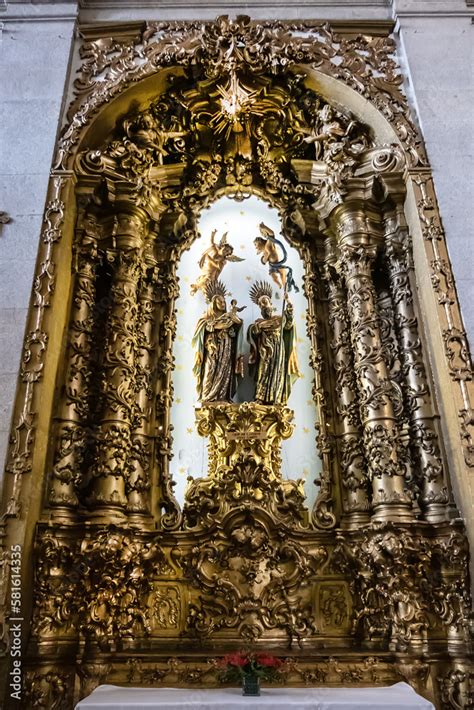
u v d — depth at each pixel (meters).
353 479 5.86
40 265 5.69
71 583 4.90
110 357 6.00
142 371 6.32
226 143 7.63
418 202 6.17
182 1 7.66
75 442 5.53
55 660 4.63
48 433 5.42
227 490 5.83
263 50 7.06
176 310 6.91
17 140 6.36
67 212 6.12
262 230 7.39
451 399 5.29
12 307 5.45
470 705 4.53
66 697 4.58
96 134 6.82
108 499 5.40
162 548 5.59
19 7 7.30
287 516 5.80
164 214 7.31
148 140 7.05
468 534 4.94
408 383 5.94
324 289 7.06
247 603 5.36
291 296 7.03
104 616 5.00
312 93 7.32
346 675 4.79
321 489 5.93
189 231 7.29
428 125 6.60
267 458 6.03
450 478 5.40
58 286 5.76
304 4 7.65
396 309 6.34
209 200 7.54
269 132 7.63
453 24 7.29
